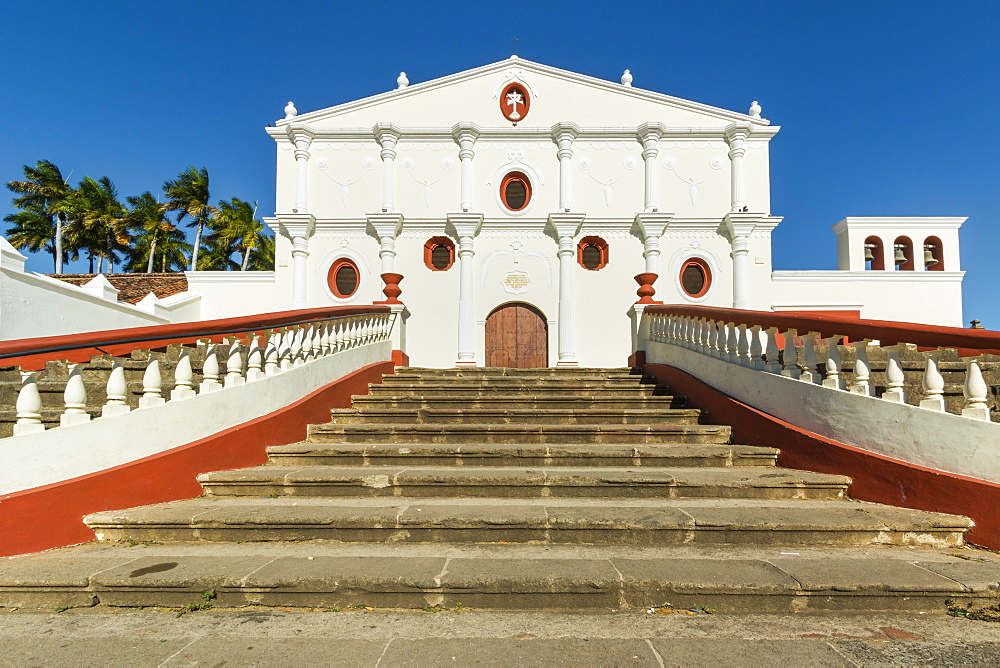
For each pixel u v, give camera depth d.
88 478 4.02
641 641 2.71
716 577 3.14
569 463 5.58
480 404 8.09
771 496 4.65
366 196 14.66
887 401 4.60
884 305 14.24
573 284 14.30
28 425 3.90
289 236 14.51
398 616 3.01
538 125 14.91
